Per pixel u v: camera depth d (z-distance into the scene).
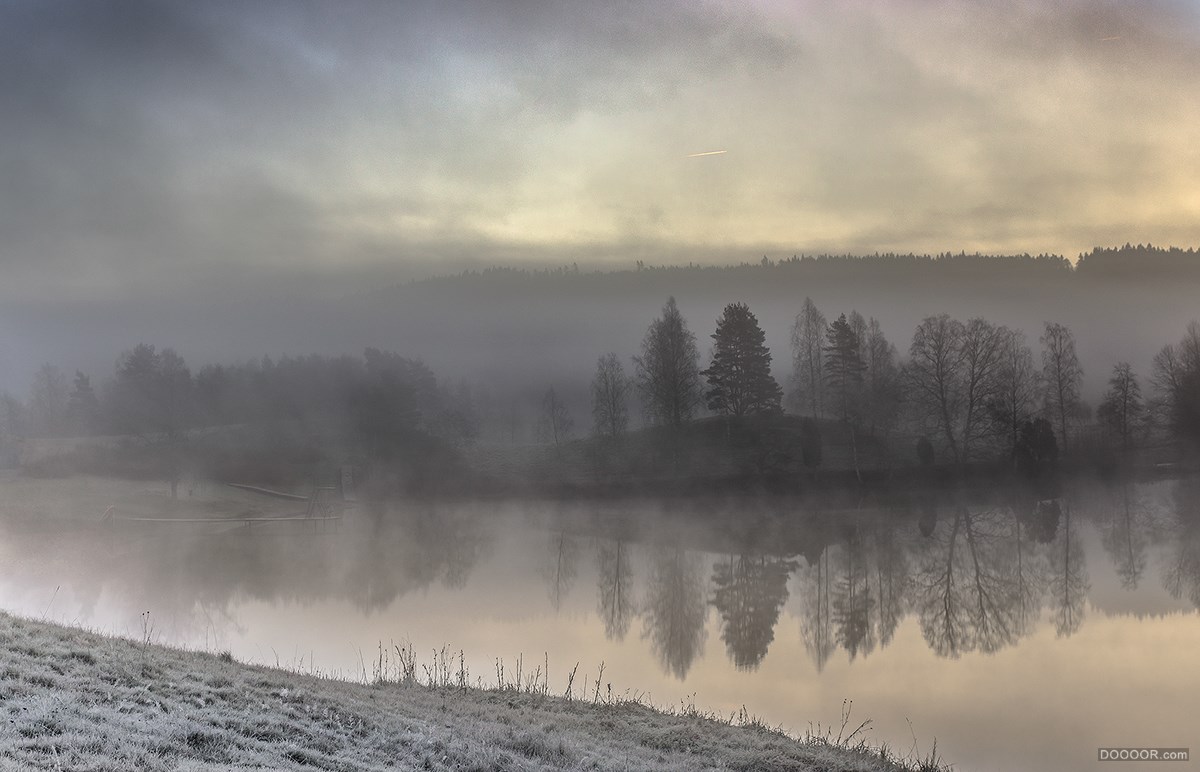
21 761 12.50
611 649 41.97
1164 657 41.62
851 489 113.44
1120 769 25.78
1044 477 116.19
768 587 63.59
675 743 22.80
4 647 18.66
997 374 131.75
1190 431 128.75
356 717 19.42
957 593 60.84
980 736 28.84
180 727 15.72
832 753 23.55
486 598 58.91
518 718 22.88
